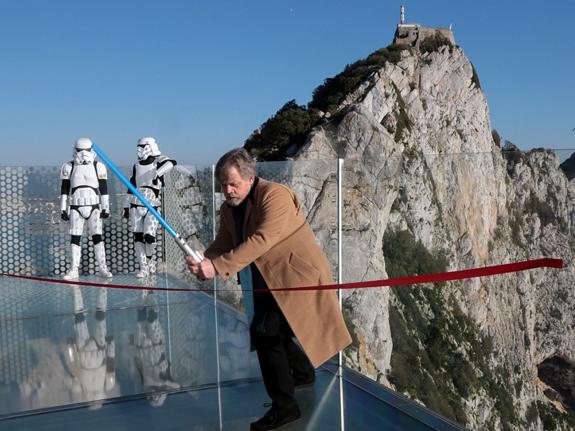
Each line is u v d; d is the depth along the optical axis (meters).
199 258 2.76
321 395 3.37
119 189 8.21
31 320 5.84
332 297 2.88
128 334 5.23
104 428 2.97
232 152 2.83
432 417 2.99
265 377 2.95
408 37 56.97
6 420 3.11
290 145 42.66
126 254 8.27
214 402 3.35
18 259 7.45
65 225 7.68
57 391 3.64
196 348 4.67
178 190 7.76
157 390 3.59
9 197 7.36
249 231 2.85
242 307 6.37
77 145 7.65
